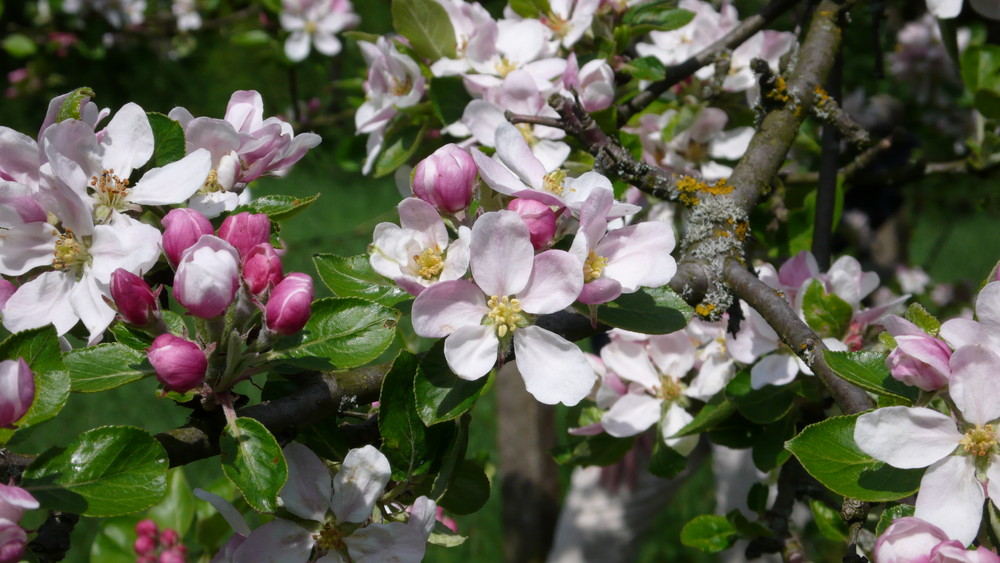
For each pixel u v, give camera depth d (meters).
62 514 0.45
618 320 0.49
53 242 0.47
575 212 0.47
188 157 0.48
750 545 0.64
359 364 0.48
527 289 0.46
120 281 0.45
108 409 1.89
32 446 1.72
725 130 0.75
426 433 0.49
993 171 0.84
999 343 0.45
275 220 0.52
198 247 0.45
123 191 0.48
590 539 1.07
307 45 1.28
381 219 0.64
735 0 1.51
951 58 0.76
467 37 0.67
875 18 0.77
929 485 0.45
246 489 0.44
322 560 0.47
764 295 0.53
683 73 0.68
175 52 2.15
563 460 0.67
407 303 0.51
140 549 0.70
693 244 0.57
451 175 0.48
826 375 0.50
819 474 0.46
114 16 1.81
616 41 0.68
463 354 0.46
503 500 1.18
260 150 0.50
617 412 0.65
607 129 0.64
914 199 1.41
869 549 0.56
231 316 0.46
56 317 0.47
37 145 0.47
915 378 0.46
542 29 0.66
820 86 0.64
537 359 0.46
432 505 0.47
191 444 0.46
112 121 0.48
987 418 0.45
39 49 1.94
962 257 3.23
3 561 0.41
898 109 1.33
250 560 0.47
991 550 0.46
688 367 0.65
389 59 0.68
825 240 0.68
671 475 0.65
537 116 0.60
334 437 0.51
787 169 0.92
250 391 1.49
